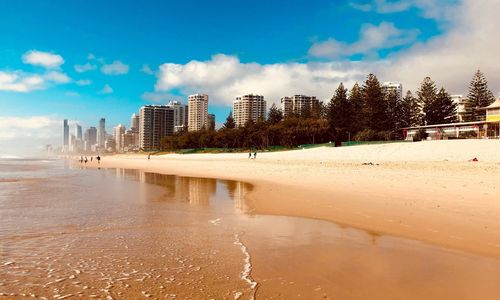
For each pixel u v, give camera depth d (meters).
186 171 49.38
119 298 6.03
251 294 6.12
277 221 12.81
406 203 14.64
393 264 7.61
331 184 23.14
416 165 32.47
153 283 6.70
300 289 6.31
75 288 6.48
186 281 6.79
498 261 7.63
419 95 88.00
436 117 85.75
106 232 11.09
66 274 7.24
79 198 19.44
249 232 11.05
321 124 89.44
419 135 72.12
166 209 15.70
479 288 6.23
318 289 6.30
